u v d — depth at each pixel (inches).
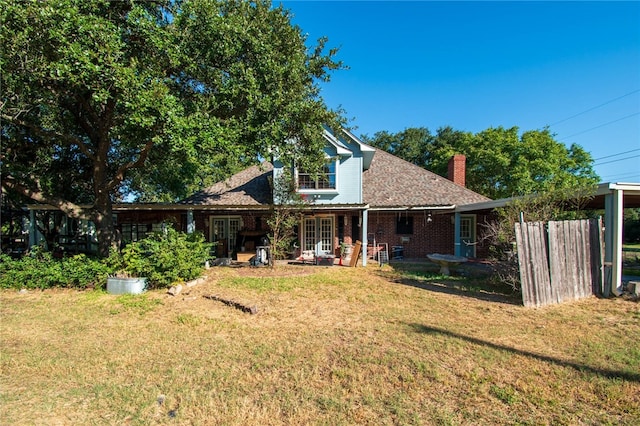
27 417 132.6
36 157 515.8
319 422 128.3
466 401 142.5
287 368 175.5
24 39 283.1
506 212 391.9
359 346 204.8
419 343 207.8
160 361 186.2
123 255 406.3
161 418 132.1
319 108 424.5
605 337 217.0
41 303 319.9
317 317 270.1
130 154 610.9
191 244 422.3
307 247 671.8
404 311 285.0
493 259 418.3
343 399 144.8
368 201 649.6
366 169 748.6
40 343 215.3
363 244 576.1
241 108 394.6
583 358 184.4
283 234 595.8
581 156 1165.7
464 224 682.2
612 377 162.7
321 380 162.4
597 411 135.0
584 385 155.3
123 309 296.7
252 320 263.1
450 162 784.9
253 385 157.8
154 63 341.7
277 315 276.2
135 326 250.5
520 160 1049.5
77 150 572.1
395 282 424.2
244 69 368.8
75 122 490.0
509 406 138.6
